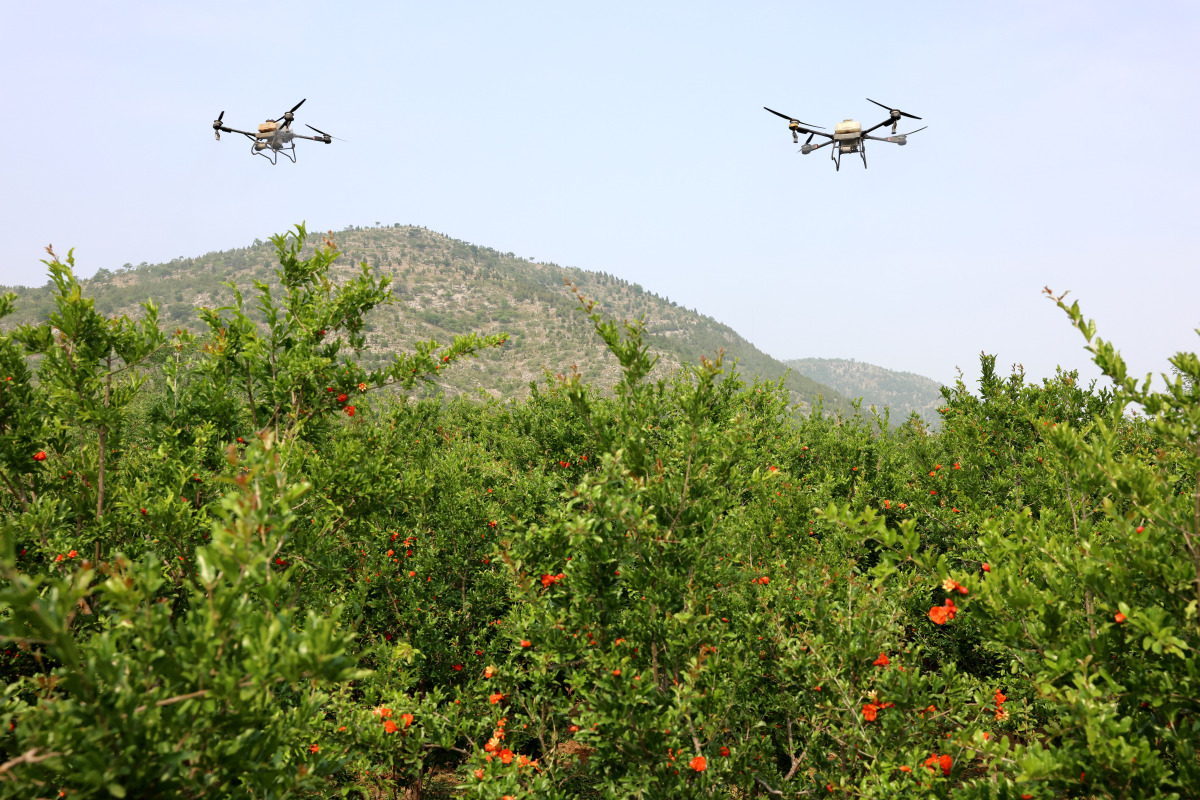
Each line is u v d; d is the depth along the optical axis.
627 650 3.83
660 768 3.54
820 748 4.29
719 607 4.36
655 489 3.94
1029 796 2.71
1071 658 2.70
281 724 2.52
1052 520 4.91
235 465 2.47
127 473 5.73
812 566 5.62
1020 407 9.23
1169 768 2.57
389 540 7.00
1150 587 2.79
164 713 1.97
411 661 5.69
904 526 2.99
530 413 12.58
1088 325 3.06
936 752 3.63
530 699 4.83
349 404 5.88
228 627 2.06
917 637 6.84
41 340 4.73
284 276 5.58
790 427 12.08
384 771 4.88
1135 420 8.16
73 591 1.82
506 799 3.67
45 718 1.89
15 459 4.73
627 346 4.13
